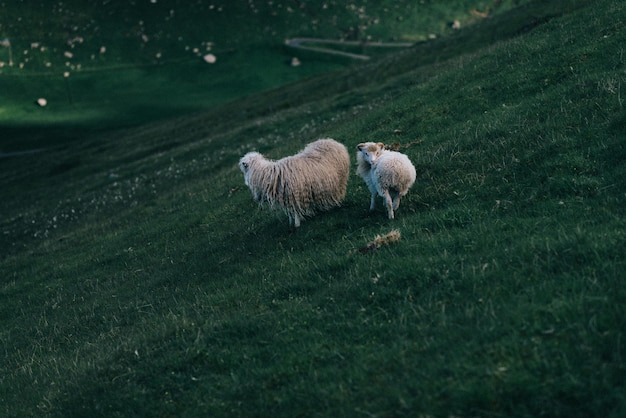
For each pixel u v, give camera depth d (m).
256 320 9.07
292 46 136.50
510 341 6.58
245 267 12.35
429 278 8.49
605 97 12.55
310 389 7.06
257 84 120.88
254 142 34.28
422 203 11.86
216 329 9.20
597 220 8.67
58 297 16.92
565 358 6.18
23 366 12.06
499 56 22.00
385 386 6.71
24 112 109.06
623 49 15.54
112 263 18.34
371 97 35.94
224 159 30.91
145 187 32.06
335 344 7.80
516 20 45.94
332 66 129.12
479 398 6.07
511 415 5.89
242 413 7.22
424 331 7.43
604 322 6.47
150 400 8.15
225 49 134.50
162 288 13.64
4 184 57.66
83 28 136.38
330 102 38.72
